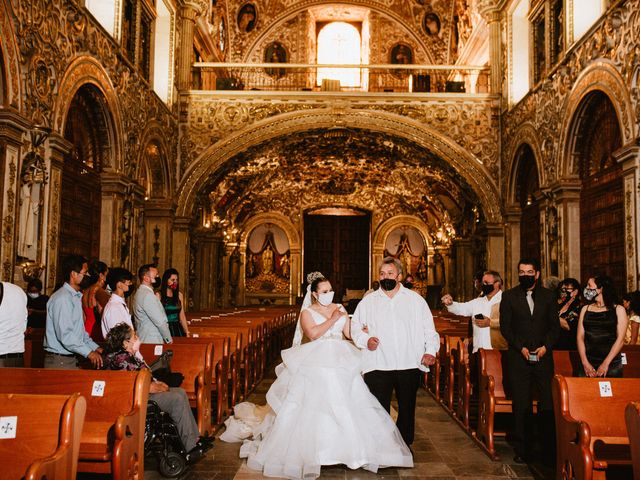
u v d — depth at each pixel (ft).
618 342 21.33
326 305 21.66
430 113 64.80
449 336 34.68
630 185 35.14
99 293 25.26
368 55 95.14
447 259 98.63
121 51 47.06
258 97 65.05
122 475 15.44
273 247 105.70
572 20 45.75
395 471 20.18
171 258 62.75
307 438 19.31
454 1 90.22
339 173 91.35
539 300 21.35
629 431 13.46
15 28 31.04
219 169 65.62
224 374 28.30
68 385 17.11
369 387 21.16
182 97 65.00
